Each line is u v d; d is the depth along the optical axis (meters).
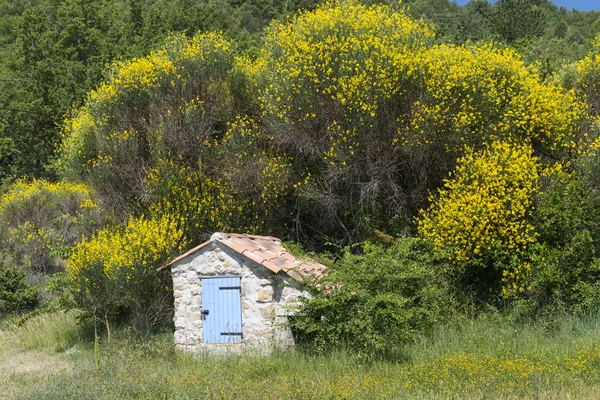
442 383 9.37
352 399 8.88
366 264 12.41
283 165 17.83
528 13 44.09
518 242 14.71
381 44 17.17
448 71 16.81
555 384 9.13
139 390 9.79
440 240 15.12
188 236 17.34
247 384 10.00
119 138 19.22
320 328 11.96
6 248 23.55
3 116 40.06
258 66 19.47
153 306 15.46
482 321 14.29
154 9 43.09
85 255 15.25
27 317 17.81
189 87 19.38
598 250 14.60
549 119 16.28
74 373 11.08
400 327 11.68
